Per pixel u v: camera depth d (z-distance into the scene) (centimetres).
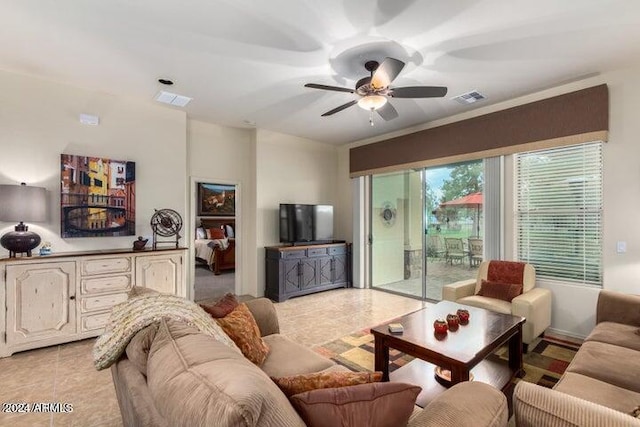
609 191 317
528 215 375
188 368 93
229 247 730
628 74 305
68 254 319
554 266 356
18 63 299
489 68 305
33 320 297
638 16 227
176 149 423
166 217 409
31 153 328
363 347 313
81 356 292
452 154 437
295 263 507
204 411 74
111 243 375
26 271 295
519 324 250
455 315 253
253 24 235
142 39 257
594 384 160
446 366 196
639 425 97
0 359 284
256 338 188
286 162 554
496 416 108
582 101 326
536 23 234
